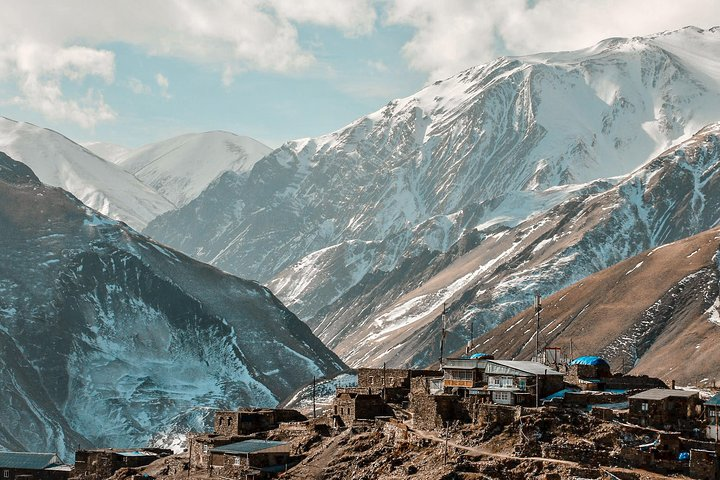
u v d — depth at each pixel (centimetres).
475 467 16312
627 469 15588
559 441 16350
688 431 16338
